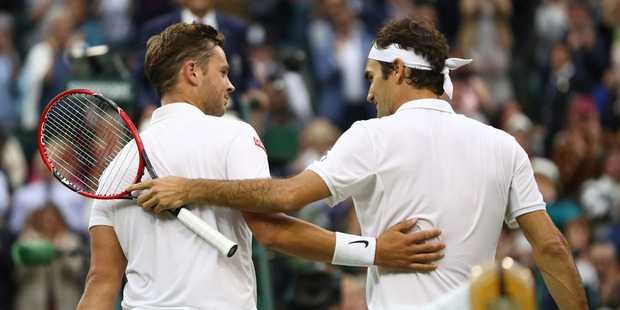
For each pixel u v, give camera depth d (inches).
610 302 1227.2
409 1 1797.5
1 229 1225.4
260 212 551.2
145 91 973.8
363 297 920.9
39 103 1609.3
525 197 564.4
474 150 560.4
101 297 553.9
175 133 558.6
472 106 1616.6
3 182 1398.9
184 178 543.5
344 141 560.4
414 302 552.7
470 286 429.7
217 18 989.2
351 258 552.1
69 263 1144.2
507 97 1764.3
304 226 554.6
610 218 1381.6
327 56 1631.4
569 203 1352.1
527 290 420.8
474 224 554.6
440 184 554.3
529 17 1855.3
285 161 992.9
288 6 1742.1
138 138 554.6
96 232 562.9
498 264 428.8
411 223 551.5
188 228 543.5
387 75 574.2
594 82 1737.2
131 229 552.4
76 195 1349.7
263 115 1106.1
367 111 1636.3
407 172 553.3
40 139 591.5
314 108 1614.2
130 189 544.1
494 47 1770.4
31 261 947.3
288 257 1073.5
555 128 1660.9
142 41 977.5
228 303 538.6
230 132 558.3
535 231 562.3
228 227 553.9
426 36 569.6
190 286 534.9
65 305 1140.5
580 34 1813.5
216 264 539.2
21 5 1883.6
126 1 1685.5
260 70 1512.1
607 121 1676.9
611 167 1494.8
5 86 1660.9
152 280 544.4
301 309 871.7
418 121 561.0
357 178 553.0
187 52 567.5
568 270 555.2
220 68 574.6
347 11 1657.2
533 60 1829.5
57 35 1640.0
